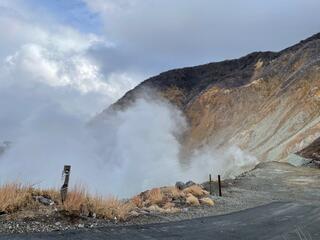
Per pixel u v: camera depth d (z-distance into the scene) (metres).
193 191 18.94
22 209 10.09
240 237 10.09
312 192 23.92
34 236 8.48
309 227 11.73
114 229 10.00
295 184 28.53
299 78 100.88
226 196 20.88
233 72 158.00
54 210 10.37
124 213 11.73
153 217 12.52
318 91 87.81
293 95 95.31
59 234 8.87
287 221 12.84
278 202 18.88
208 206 16.28
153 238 9.41
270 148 78.81
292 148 65.12
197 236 9.95
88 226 10.01
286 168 42.19
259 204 18.11
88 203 11.14
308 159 46.59
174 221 12.14
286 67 121.31
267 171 39.16
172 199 16.69
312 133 64.44
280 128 86.19
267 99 111.31
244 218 13.33
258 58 151.62
